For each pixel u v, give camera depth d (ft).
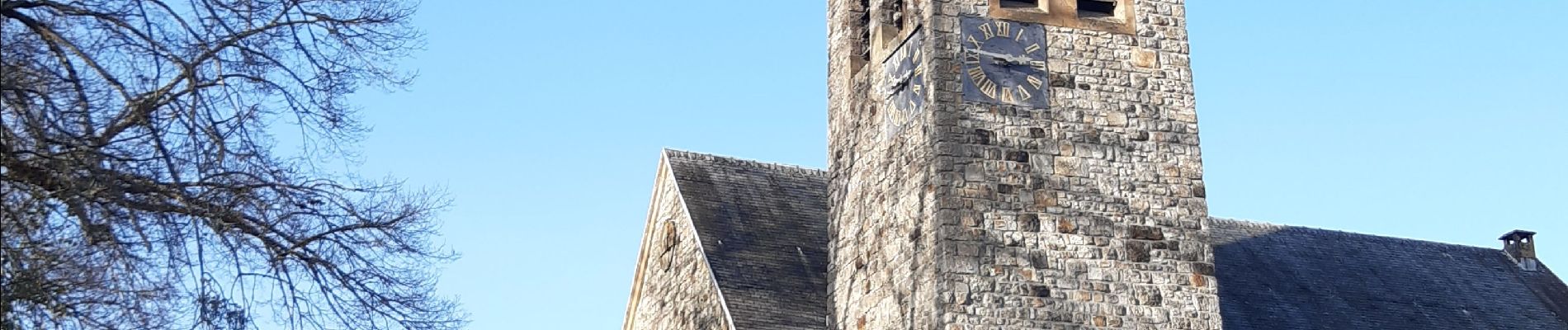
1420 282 148.15
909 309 101.30
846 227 112.68
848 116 115.14
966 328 97.30
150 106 65.98
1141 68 106.01
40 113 64.23
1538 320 147.95
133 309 66.85
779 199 136.87
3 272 63.21
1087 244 100.94
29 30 65.98
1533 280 155.53
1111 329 99.60
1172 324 100.68
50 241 65.26
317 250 71.72
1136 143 104.06
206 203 67.77
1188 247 102.68
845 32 117.50
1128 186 102.94
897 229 104.73
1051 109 103.50
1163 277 101.50
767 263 126.72
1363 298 141.79
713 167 138.31
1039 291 99.19
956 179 100.32
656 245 137.18
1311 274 143.33
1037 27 105.19
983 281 98.48
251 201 69.56
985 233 99.60
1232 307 132.87
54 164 64.39
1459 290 149.07
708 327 123.24
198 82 66.90
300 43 70.08
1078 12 106.63
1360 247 151.64
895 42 108.99
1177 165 104.27
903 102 106.63
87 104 64.59
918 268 101.19
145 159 66.23
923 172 102.17
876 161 109.50
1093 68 105.19
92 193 64.54
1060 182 101.91
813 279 126.52
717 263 124.88
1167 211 103.09
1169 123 105.09
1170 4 108.37
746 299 121.49
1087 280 100.22
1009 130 102.32
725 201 133.80
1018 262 99.45
